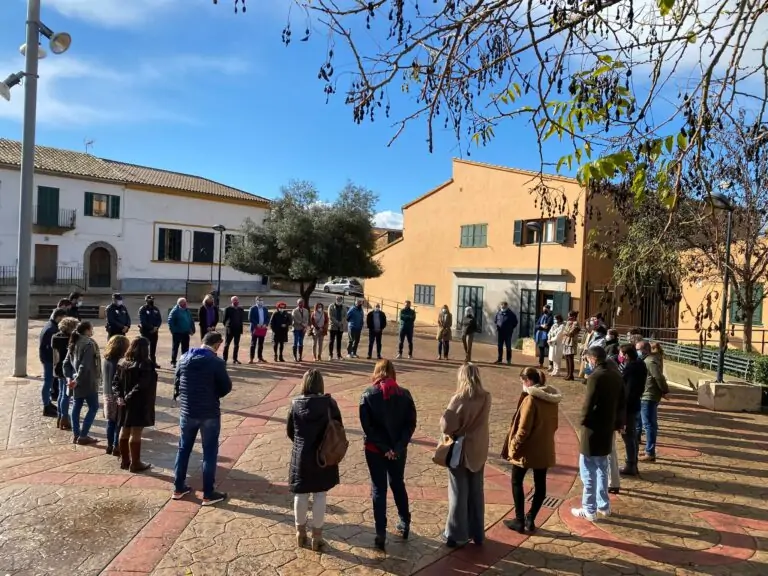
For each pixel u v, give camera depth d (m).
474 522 4.63
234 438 7.44
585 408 5.23
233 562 4.24
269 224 24.33
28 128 10.74
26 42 10.62
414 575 4.16
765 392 10.36
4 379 10.75
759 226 11.68
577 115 3.30
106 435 7.45
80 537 4.56
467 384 4.64
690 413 9.89
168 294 36.06
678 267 12.82
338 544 4.59
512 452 4.90
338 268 23.03
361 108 3.56
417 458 6.94
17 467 6.14
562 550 4.62
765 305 14.63
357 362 14.40
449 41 3.62
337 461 4.41
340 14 3.26
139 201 35.62
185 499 5.38
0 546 4.38
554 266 18.94
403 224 27.69
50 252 32.25
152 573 4.05
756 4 2.94
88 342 6.97
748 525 5.22
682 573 4.30
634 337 7.82
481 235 22.62
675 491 6.06
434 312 25.31
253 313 13.59
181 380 5.36
